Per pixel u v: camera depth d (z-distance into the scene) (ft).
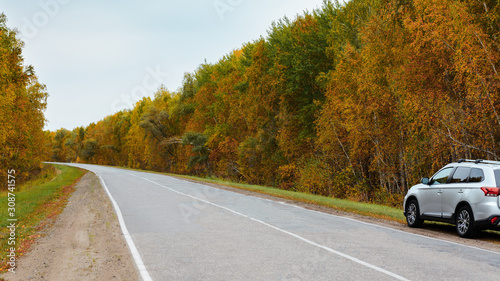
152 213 40.45
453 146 59.77
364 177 91.91
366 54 75.77
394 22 73.51
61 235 28.96
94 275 18.57
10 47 111.04
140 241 26.55
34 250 23.89
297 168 113.80
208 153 179.63
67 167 221.25
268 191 72.43
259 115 130.62
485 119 52.54
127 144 285.23
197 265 20.38
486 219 28.71
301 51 109.70
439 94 58.44
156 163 245.45
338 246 25.27
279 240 27.12
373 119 78.23
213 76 196.54
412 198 37.81
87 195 61.82
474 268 20.06
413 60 62.23
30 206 46.57
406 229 34.27
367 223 36.45
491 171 29.81
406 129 74.43
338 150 95.55
